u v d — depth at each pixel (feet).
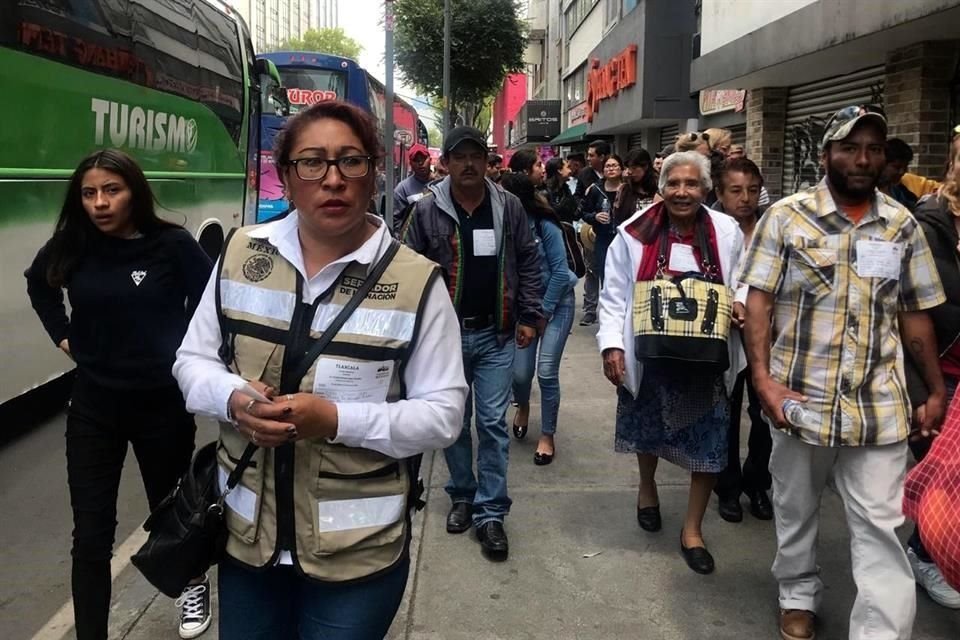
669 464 16.57
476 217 12.76
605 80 59.88
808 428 9.24
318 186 5.91
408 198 20.53
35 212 18.51
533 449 17.44
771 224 9.66
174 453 9.99
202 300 6.55
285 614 6.50
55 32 19.02
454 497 13.76
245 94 33.88
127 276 9.41
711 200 18.97
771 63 27.73
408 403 6.06
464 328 12.78
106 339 9.45
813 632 10.39
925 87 22.89
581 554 12.68
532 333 13.21
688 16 47.14
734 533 13.38
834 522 13.74
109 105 21.52
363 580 6.07
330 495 5.99
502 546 12.44
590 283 30.99
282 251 6.10
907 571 9.09
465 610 11.07
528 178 16.06
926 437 9.86
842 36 22.80
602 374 23.68
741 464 16.14
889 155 13.05
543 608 11.14
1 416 20.70
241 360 6.09
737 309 12.00
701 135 18.78
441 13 81.46
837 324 9.23
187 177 27.07
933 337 9.71
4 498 15.52
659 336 11.34
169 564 6.26
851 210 9.28
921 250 9.43
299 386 5.93
